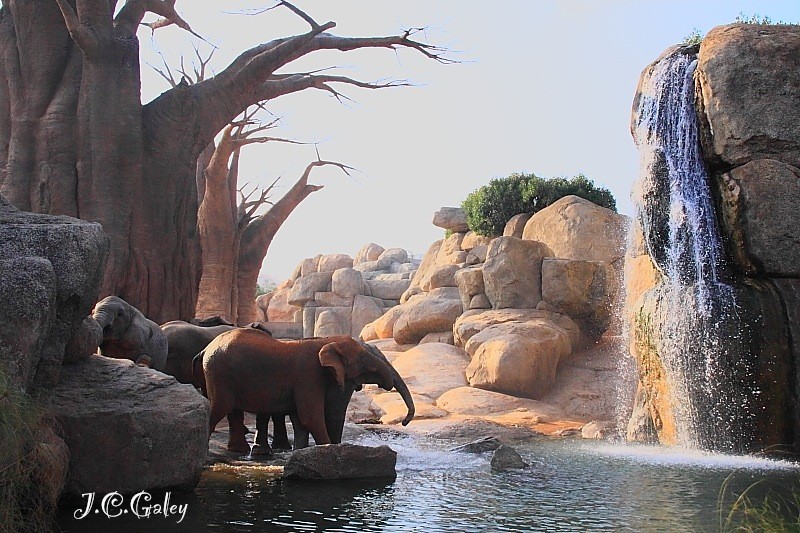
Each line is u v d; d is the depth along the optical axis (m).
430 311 26.92
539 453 12.16
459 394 19.84
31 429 6.18
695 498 8.03
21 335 6.74
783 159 13.63
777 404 12.77
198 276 23.80
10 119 21.83
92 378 8.10
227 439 12.28
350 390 10.88
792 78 13.73
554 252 27.03
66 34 22.11
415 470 9.90
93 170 21.09
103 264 8.16
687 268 14.86
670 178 15.28
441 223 34.47
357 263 57.03
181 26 26.34
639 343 15.21
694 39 18.22
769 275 13.48
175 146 22.58
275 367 10.52
